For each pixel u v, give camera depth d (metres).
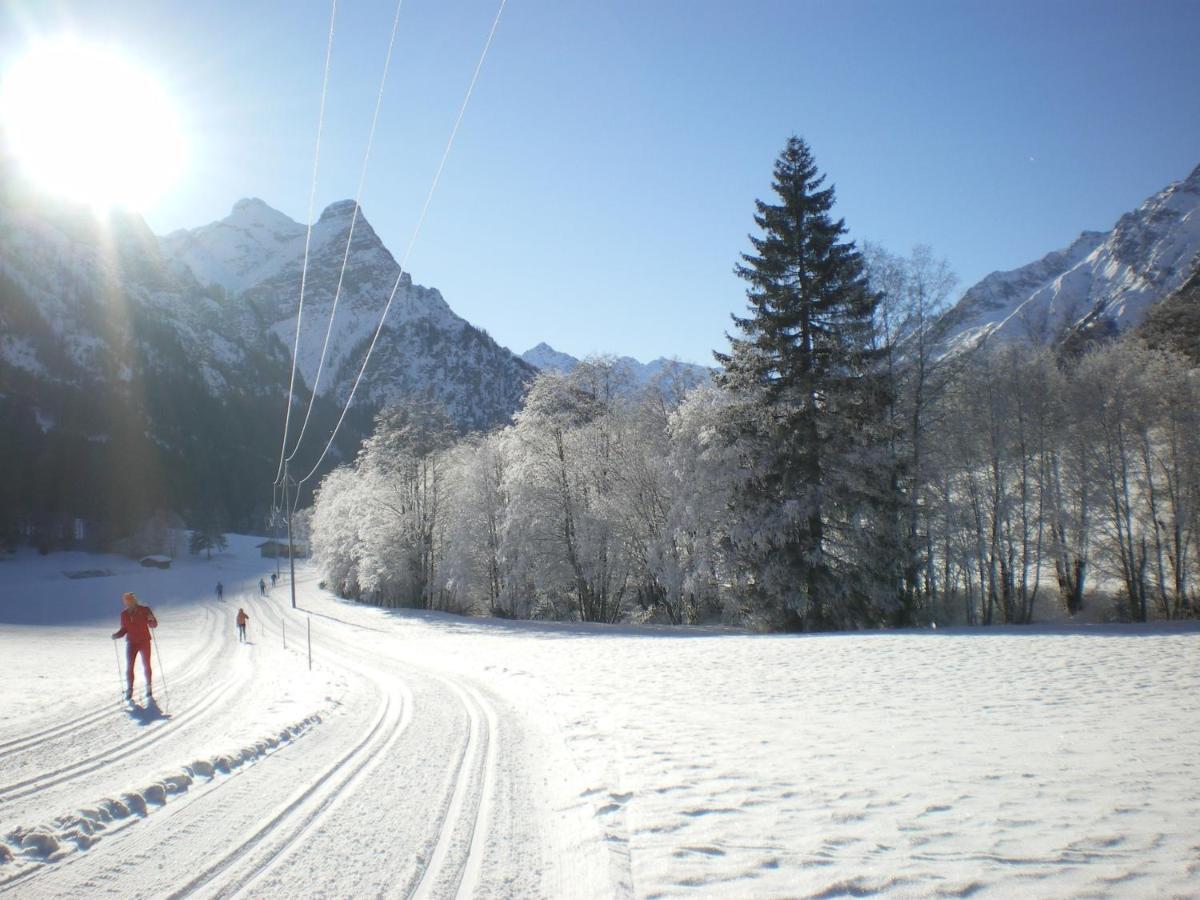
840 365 26.80
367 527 55.44
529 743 9.00
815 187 28.62
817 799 5.85
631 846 4.92
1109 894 3.84
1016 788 5.98
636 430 40.03
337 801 6.36
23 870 4.71
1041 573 39.50
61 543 109.50
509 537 40.91
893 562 26.59
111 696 13.51
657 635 29.27
